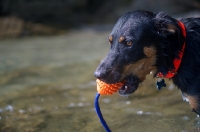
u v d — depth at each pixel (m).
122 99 9.85
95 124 8.10
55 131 7.88
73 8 25.86
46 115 9.00
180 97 9.37
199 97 6.82
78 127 8.01
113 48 6.62
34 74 13.05
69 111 9.22
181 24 6.82
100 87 6.57
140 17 6.69
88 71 12.81
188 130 7.19
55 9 25.42
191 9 22.34
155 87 10.30
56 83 11.83
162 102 9.18
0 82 12.25
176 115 8.11
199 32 6.94
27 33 22.06
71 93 10.77
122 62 6.49
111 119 8.30
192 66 6.73
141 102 9.40
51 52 16.72
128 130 7.50
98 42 18.27
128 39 6.48
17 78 12.65
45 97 10.52
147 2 23.97
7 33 21.62
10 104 10.00
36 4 25.02
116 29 6.69
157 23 6.60
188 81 6.77
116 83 6.51
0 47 18.84
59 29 23.38
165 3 23.17
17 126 8.31
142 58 6.54
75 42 18.94
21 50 17.64
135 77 6.62
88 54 15.55
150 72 7.01
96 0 26.53
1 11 24.89
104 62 6.54
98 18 25.06
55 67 13.84
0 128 8.22
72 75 12.60
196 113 7.34
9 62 15.08
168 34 6.57
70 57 15.30
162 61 6.64
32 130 8.02
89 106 9.53
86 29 23.03
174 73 6.82
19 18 23.77
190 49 6.75
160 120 7.90
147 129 7.45
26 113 9.23
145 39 6.49
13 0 24.94
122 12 24.59
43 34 22.33
